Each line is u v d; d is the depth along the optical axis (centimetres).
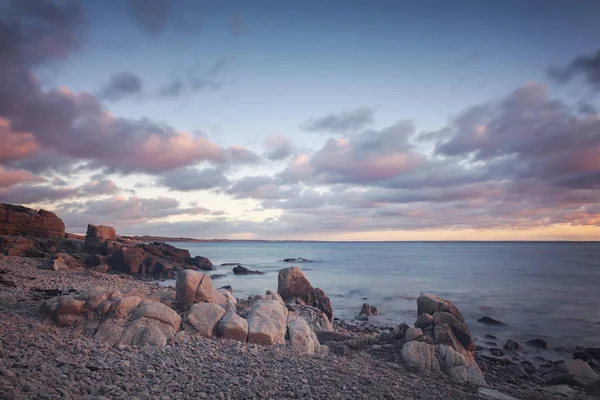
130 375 845
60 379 748
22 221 4712
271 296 1917
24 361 831
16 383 690
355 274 6062
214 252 15988
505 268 7200
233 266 7556
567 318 2853
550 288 4347
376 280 5184
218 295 1562
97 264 4419
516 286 4522
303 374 1017
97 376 805
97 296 1280
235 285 4475
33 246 4228
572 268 7144
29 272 2742
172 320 1237
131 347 1066
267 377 954
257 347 1212
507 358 1780
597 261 9344
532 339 2295
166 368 925
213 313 1334
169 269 4834
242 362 1041
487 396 1116
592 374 1470
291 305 2116
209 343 1180
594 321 2759
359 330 2375
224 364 1016
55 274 2848
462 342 1496
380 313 3048
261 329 1295
